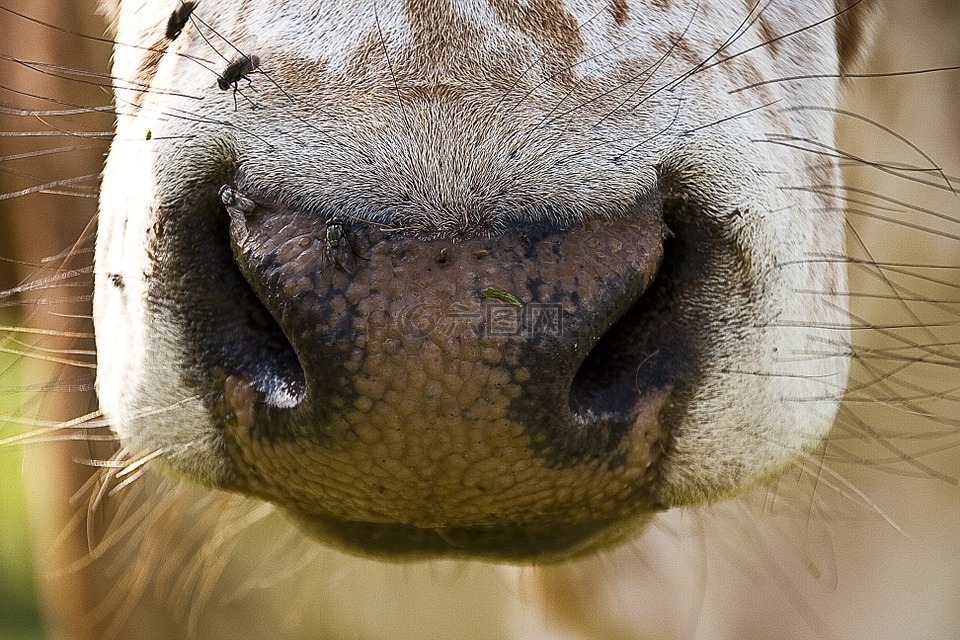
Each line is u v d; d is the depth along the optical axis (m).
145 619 1.82
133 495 1.50
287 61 1.30
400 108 1.29
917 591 1.58
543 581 1.78
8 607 2.62
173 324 1.31
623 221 1.29
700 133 1.31
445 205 1.28
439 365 1.28
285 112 1.29
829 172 1.39
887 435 1.50
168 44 1.34
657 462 1.32
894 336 1.45
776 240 1.34
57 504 1.71
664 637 1.70
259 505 1.50
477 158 1.29
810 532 1.56
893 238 1.54
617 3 1.32
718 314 1.32
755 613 1.60
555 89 1.30
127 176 1.34
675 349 1.31
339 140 1.29
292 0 1.31
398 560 1.35
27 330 1.42
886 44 1.52
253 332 1.31
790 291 1.34
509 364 1.28
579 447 1.30
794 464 1.39
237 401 1.31
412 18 1.30
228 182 1.30
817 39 1.42
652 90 1.31
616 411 1.31
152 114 1.33
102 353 1.36
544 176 1.29
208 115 1.30
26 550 2.66
